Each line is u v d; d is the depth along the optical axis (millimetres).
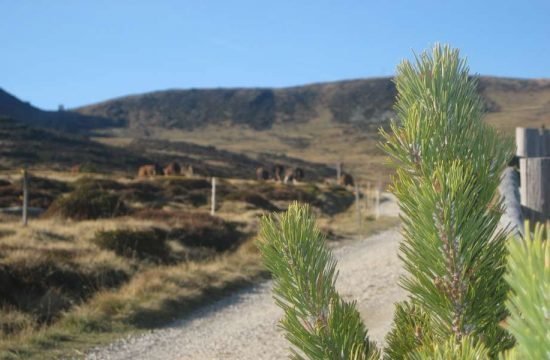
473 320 1682
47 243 16703
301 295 1938
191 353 10547
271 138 176250
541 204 3322
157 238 18391
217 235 22547
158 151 107938
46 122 171250
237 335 11516
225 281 16469
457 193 1614
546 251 729
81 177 43688
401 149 1689
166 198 38719
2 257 13648
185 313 13641
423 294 1721
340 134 174750
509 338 1665
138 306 13070
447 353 1309
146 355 10555
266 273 18156
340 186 58812
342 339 1917
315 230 2000
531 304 730
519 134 3941
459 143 1686
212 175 76938
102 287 14000
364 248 24344
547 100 196125
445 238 1640
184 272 16391
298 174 63750
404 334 2102
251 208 37281
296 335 1932
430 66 1743
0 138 76125
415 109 1685
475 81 1761
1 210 27750
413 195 1673
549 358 714
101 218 24625
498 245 1691
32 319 11664
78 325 11750
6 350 10125
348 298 12828
